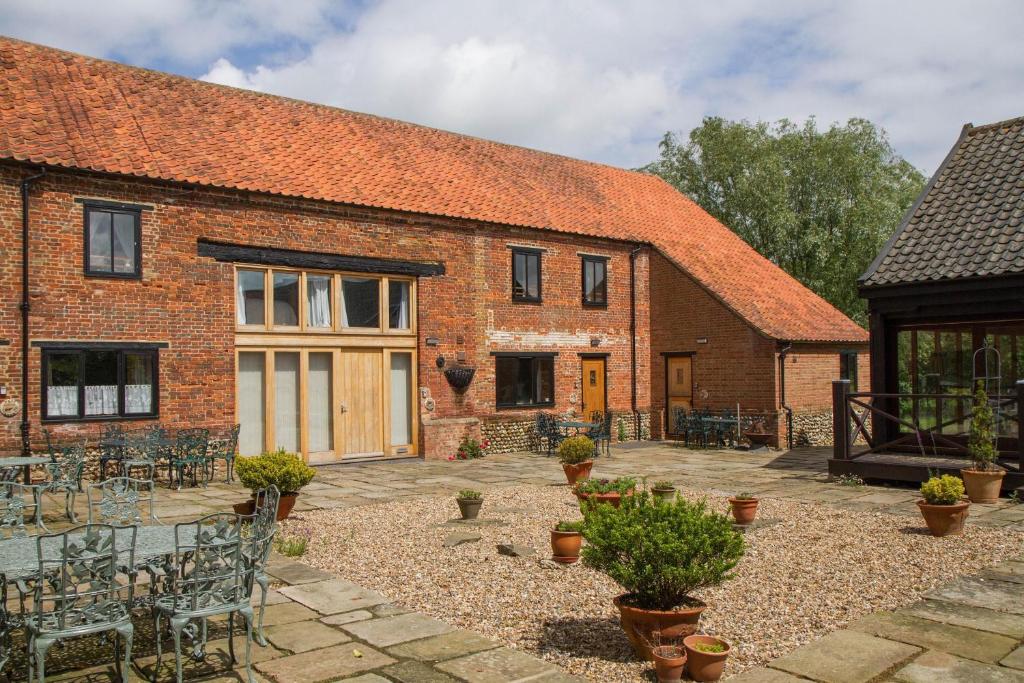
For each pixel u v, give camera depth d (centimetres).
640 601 584
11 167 1316
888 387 1469
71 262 1368
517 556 875
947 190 1548
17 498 827
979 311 1334
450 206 1880
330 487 1401
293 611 684
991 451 1215
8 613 530
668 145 3603
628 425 2258
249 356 1599
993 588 748
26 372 1316
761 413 2045
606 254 2222
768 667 557
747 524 1023
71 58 1683
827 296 3250
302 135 1888
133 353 1432
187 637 614
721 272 2309
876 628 638
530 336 2044
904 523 1044
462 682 529
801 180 3281
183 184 1474
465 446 1867
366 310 1759
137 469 1398
